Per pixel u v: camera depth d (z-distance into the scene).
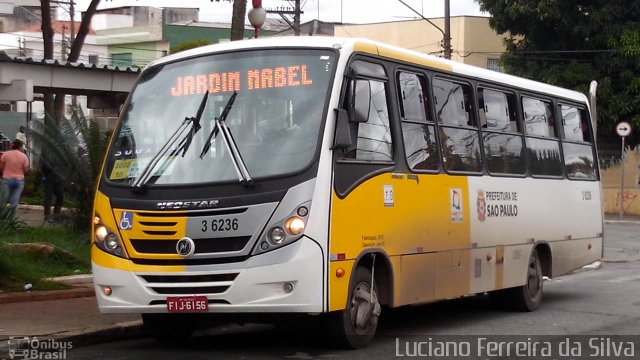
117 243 8.74
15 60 18.19
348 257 8.75
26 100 18.06
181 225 8.46
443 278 10.57
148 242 8.59
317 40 9.12
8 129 41.31
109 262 8.75
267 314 8.95
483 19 42.22
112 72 19.64
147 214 8.60
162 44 53.03
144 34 53.28
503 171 12.20
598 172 15.39
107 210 8.87
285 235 8.27
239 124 8.82
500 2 33.38
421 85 10.48
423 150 10.32
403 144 9.91
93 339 9.66
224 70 9.16
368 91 8.91
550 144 13.70
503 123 12.38
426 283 10.20
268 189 8.35
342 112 8.56
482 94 11.88
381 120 9.55
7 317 10.37
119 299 8.71
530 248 12.81
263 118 8.78
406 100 10.12
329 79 8.79
